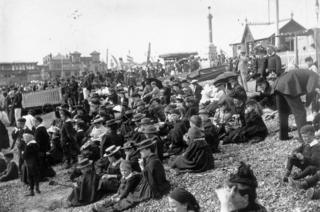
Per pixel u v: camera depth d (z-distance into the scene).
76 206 11.28
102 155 12.45
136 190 10.26
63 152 15.66
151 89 22.06
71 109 22.78
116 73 43.91
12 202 12.48
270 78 16.36
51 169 14.40
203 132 11.21
